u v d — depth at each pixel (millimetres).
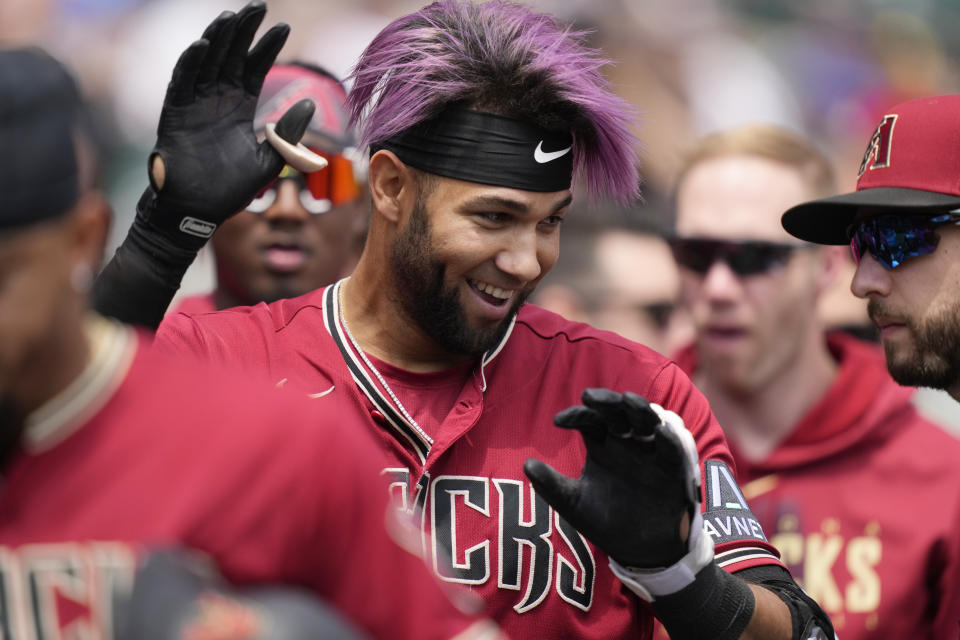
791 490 11758
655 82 27703
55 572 4805
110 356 5027
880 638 11266
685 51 28547
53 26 25641
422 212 7273
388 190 7457
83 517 4859
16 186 4648
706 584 6785
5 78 4699
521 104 7121
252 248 11117
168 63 25734
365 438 5449
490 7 7555
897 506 11430
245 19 7551
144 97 25500
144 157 25031
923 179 7734
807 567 11547
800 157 12695
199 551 4871
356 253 11852
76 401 4930
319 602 4969
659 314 15203
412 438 7547
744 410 12266
